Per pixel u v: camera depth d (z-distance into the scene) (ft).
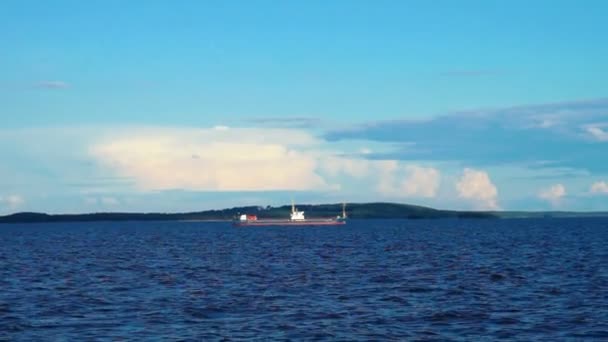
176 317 140.36
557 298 160.97
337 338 119.96
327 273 224.74
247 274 224.33
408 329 127.13
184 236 643.04
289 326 130.21
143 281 205.05
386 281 199.11
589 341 116.78
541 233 601.21
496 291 174.40
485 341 117.19
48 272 239.09
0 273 236.22
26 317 141.49
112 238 599.57
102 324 133.69
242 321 135.54
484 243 424.05
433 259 285.43
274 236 611.06
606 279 196.34
